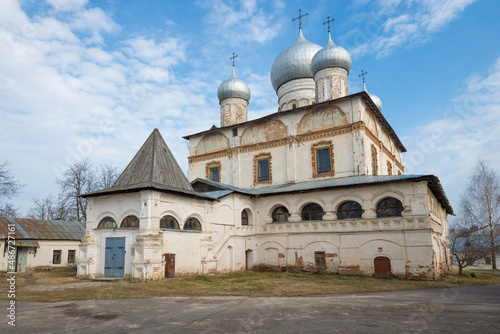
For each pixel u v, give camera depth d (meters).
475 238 36.38
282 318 9.47
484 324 8.53
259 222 28.16
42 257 31.66
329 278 21.52
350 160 27.97
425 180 21.83
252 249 27.45
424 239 21.38
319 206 26.19
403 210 22.41
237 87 40.44
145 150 23.06
